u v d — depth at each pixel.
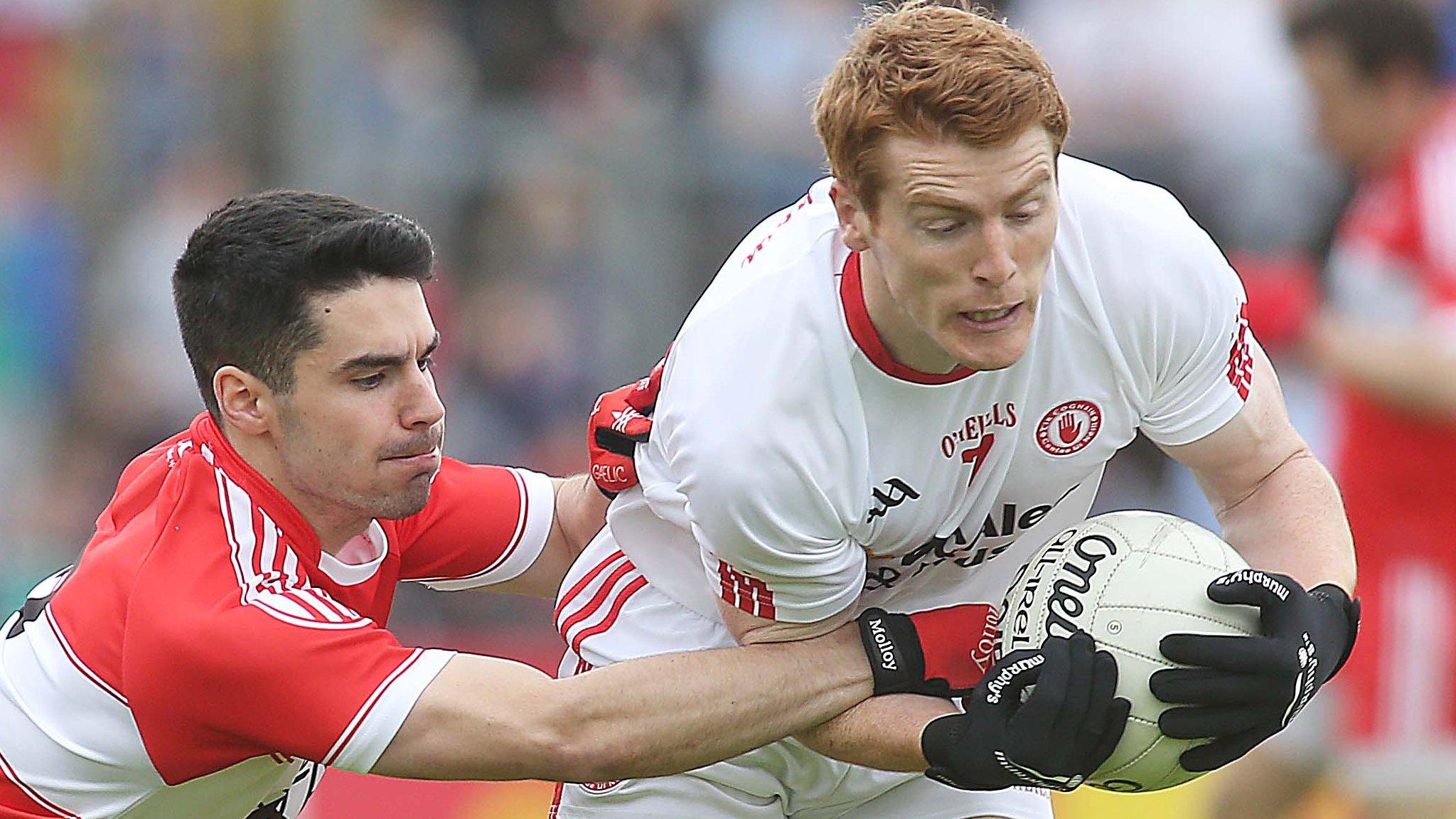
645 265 28.00
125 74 31.27
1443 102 20.19
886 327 11.41
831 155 11.04
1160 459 29.58
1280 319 21.22
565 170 28.12
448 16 29.56
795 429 11.55
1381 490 20.77
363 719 11.91
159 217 30.50
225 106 30.08
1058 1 32.75
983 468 12.21
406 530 14.07
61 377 30.66
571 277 27.89
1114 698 11.36
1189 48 32.09
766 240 12.26
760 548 11.80
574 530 14.69
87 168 31.25
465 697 11.95
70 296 30.88
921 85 10.41
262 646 11.93
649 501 13.06
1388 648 20.84
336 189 28.05
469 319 27.97
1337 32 20.02
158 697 12.22
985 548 12.93
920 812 13.86
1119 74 32.06
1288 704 11.42
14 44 32.03
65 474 30.28
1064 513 13.22
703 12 30.75
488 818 21.55
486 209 28.12
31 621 13.10
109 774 12.71
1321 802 21.67
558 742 11.88
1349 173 29.47
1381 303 20.09
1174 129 31.83
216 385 12.55
